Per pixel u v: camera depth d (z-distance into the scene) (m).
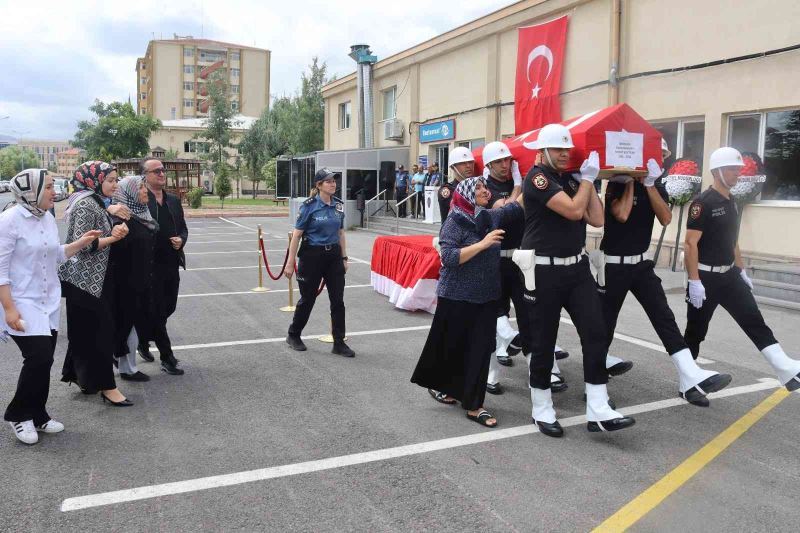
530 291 4.42
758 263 10.43
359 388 5.48
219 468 3.89
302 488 3.65
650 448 4.25
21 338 4.18
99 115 53.44
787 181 10.77
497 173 5.13
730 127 11.56
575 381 5.73
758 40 10.78
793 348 6.87
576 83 14.67
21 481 3.71
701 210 4.95
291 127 43.91
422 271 8.39
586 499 3.54
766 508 3.46
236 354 6.54
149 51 90.06
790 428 4.61
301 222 6.45
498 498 3.54
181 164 37.44
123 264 5.23
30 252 4.16
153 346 6.82
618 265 4.96
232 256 15.04
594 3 14.04
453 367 4.78
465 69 18.98
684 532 3.21
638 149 4.54
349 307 9.04
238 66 92.81
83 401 5.09
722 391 5.44
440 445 4.28
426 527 3.23
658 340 7.17
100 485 3.66
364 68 24.28
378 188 22.53
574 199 4.17
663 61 12.48
